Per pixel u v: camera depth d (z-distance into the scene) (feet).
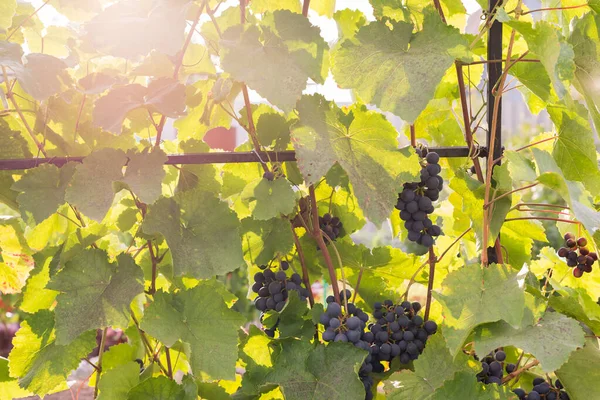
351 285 7.77
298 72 6.71
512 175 6.96
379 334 7.18
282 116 7.08
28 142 7.35
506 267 6.78
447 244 8.08
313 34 6.76
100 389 6.93
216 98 6.91
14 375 7.07
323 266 7.72
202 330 6.82
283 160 7.02
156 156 6.75
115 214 7.56
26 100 7.27
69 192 6.65
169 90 6.76
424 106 6.62
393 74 6.72
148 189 6.64
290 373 6.88
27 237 7.38
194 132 7.74
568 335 6.51
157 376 7.16
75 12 7.49
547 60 6.63
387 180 6.80
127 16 6.76
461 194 7.16
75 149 7.24
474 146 7.16
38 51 7.61
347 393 6.77
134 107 6.73
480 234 7.09
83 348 7.07
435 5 7.14
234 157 6.97
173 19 6.70
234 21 7.34
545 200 15.79
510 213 7.50
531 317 6.64
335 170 7.14
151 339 7.66
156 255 7.13
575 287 7.85
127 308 6.81
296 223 7.36
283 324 7.23
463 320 6.66
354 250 7.57
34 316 7.08
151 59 7.13
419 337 7.25
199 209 6.82
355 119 6.84
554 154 7.23
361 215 7.74
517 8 7.06
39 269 7.21
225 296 7.44
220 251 6.77
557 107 7.06
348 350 6.86
